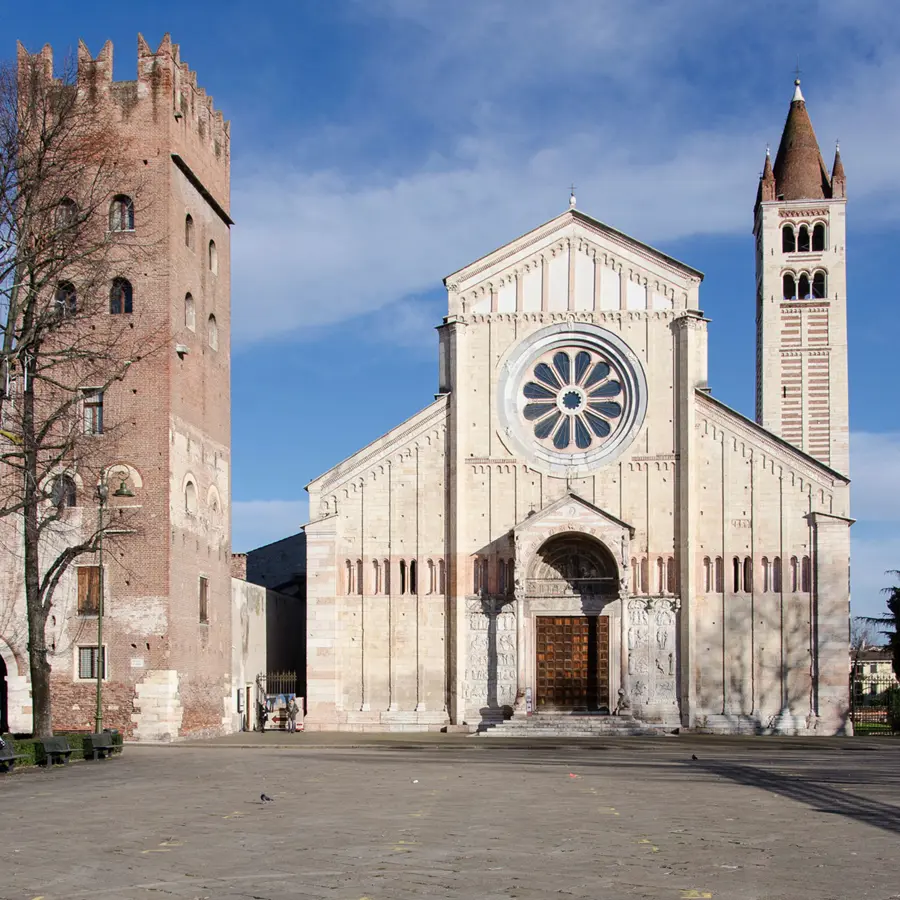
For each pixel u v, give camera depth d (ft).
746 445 252.21
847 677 244.42
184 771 151.64
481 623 254.27
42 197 198.90
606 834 92.63
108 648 216.13
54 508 217.97
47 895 71.72
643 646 250.37
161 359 221.66
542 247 263.70
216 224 254.68
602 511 245.65
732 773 148.87
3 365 179.63
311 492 259.80
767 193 331.36
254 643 273.95
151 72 227.61
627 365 258.57
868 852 83.87
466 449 259.19
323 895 69.97
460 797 119.85
